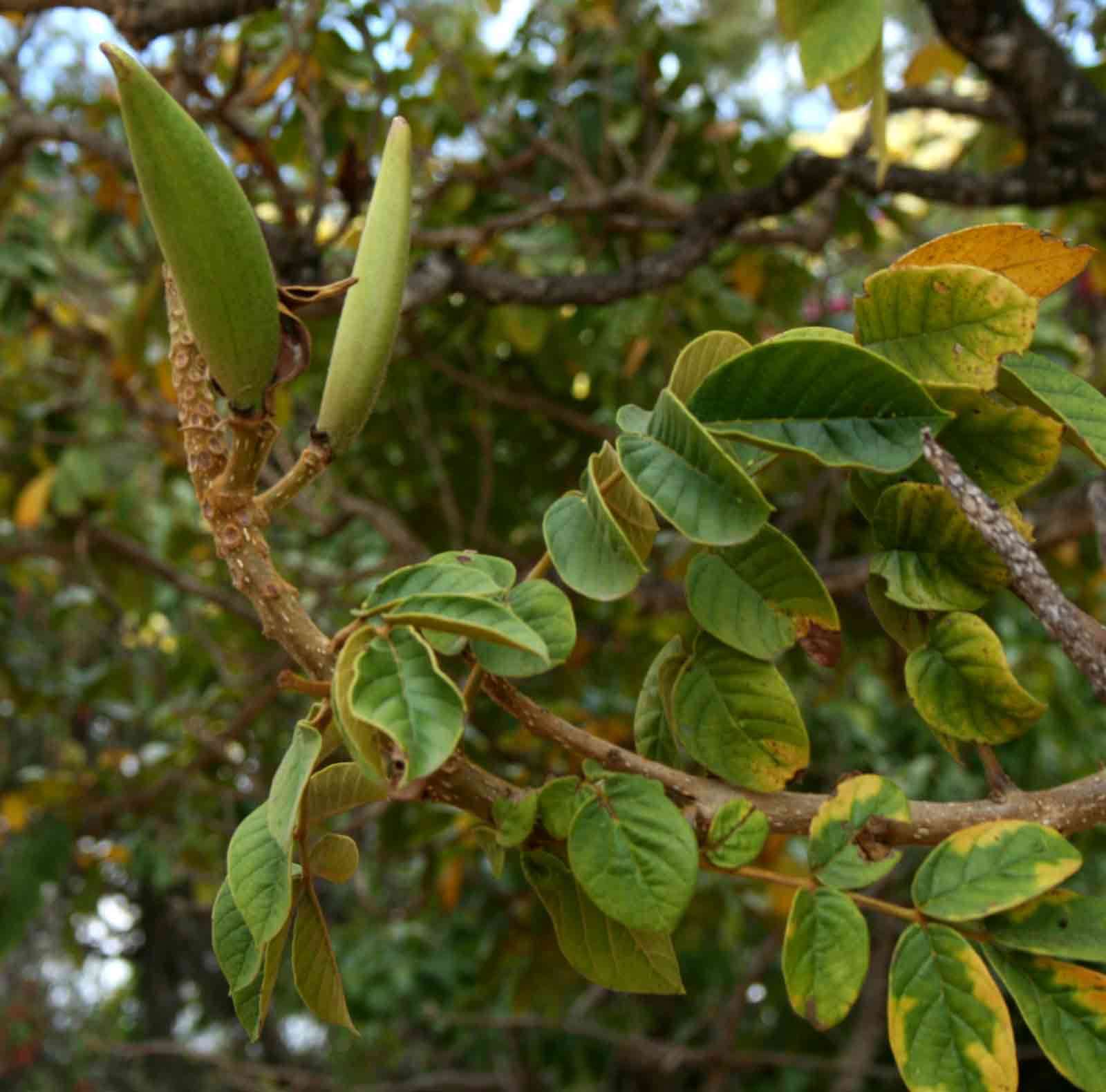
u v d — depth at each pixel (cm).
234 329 81
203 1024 728
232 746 413
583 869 84
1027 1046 421
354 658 78
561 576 90
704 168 352
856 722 433
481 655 87
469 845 374
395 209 92
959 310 88
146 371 336
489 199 337
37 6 226
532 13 325
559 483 381
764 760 91
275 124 286
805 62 149
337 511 386
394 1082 711
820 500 357
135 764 445
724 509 85
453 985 515
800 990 81
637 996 544
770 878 85
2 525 436
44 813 383
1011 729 90
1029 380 91
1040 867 80
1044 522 277
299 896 89
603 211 295
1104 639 81
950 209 411
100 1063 720
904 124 388
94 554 389
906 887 396
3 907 371
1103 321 366
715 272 334
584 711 372
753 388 87
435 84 328
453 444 373
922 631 96
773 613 92
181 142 77
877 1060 493
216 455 91
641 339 312
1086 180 246
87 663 510
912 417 85
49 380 422
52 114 358
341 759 183
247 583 88
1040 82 241
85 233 359
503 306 328
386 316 91
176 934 711
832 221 280
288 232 245
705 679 94
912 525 93
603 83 317
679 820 84
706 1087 467
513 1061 556
